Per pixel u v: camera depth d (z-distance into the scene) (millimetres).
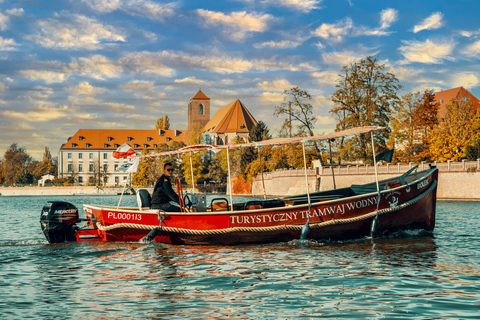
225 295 8617
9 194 124875
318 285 9289
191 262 11766
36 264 11641
